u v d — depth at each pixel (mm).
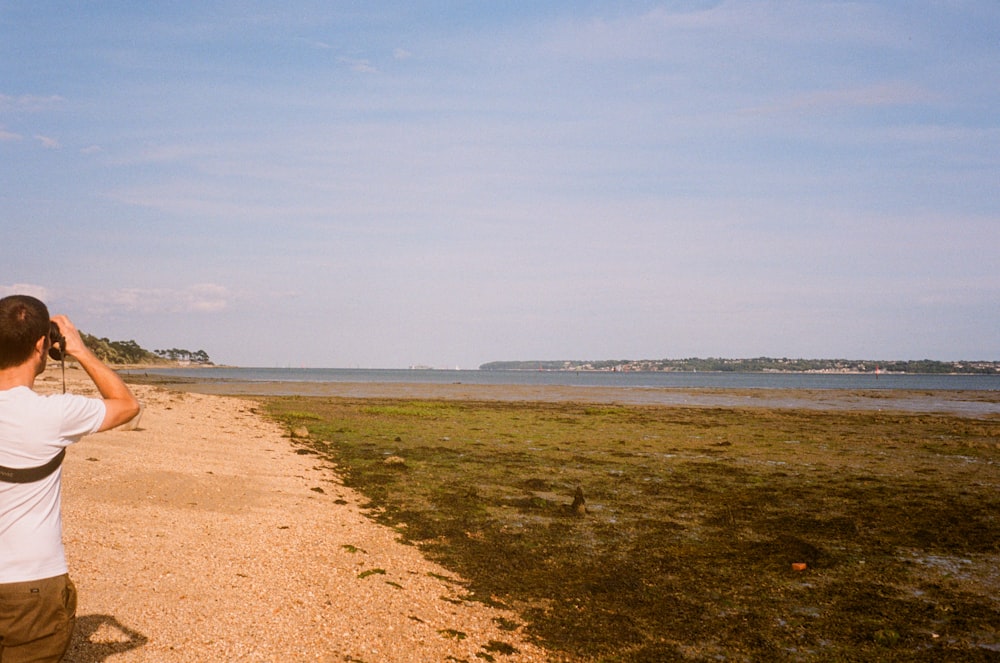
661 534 13117
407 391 75062
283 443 23141
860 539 13180
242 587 7867
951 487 18859
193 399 43062
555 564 10992
